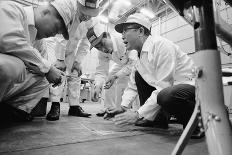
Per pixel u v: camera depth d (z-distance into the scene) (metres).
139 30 1.45
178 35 5.65
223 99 0.34
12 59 0.83
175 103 1.03
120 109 1.26
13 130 1.03
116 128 1.25
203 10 0.37
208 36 0.36
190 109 1.04
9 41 0.85
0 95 0.86
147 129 1.26
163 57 1.18
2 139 0.83
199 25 0.37
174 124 1.69
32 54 0.94
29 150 0.68
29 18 1.02
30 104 1.38
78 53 2.01
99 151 0.70
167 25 6.11
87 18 1.53
